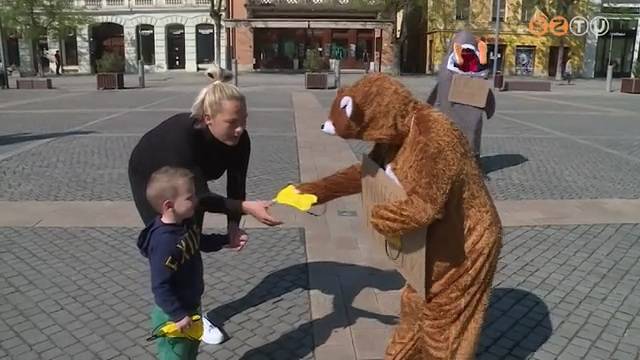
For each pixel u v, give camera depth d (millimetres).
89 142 10727
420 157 2256
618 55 41719
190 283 2703
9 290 4340
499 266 4891
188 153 2885
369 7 37688
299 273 4688
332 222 5945
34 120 13906
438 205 2225
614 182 8070
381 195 2416
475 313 2389
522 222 6086
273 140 10914
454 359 2391
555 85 30266
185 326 2602
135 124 13156
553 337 3703
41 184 7582
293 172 8289
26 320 3887
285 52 42000
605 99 21484
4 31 34406
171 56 43781
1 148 10109
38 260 4938
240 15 42188
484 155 10031
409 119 2365
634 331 3797
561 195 7312
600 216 6332
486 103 7551
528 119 15086
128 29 43250
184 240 2592
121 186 7473
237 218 3125
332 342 3562
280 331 3754
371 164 2514
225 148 3068
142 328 3785
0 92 22938
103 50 44219
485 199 2363
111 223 5918
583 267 4891
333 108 2445
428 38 40938
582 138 11961
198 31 43125
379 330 3707
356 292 4277
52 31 39406
